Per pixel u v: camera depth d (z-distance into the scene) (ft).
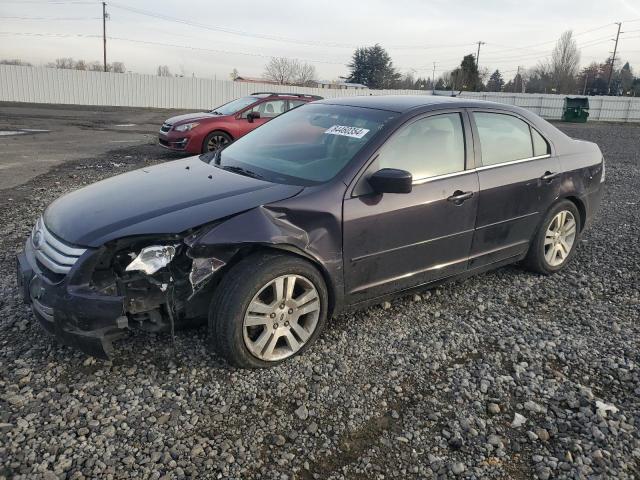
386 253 12.00
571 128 98.53
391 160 12.07
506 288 15.47
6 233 18.48
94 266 9.53
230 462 8.24
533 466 8.49
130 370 10.37
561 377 10.90
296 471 8.17
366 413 9.58
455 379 10.71
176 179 12.16
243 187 11.27
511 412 9.77
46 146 41.93
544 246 16.01
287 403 9.74
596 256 18.74
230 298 9.95
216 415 9.29
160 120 73.51
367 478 8.13
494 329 12.91
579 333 12.95
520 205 14.69
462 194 13.08
